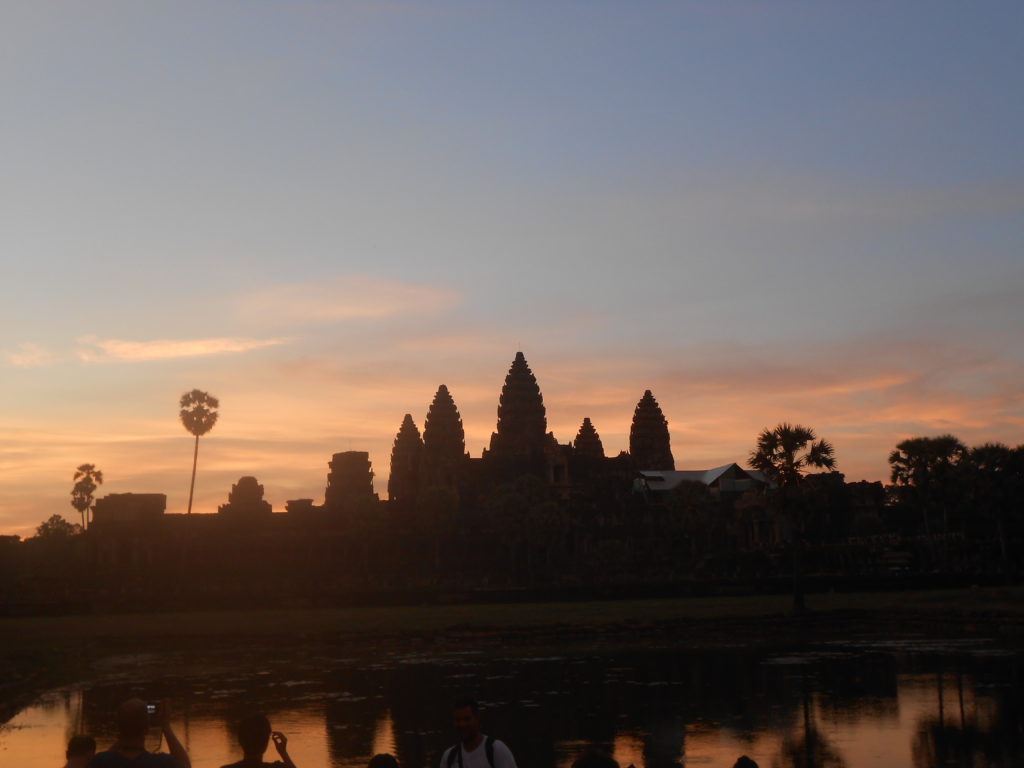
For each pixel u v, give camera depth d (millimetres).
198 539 148750
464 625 78688
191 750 34656
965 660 54188
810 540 152250
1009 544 125375
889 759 30219
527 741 34500
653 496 194500
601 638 77188
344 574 150000
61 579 134125
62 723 41875
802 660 57594
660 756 31594
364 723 39188
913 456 127438
